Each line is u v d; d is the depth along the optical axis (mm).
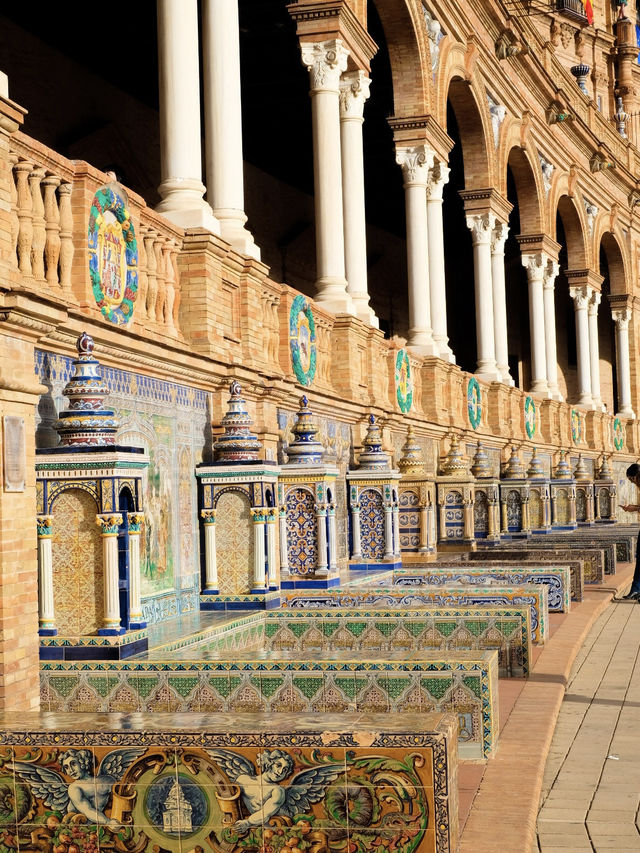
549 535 21500
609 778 6090
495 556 15266
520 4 26344
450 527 17000
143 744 4152
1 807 4215
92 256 7277
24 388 6066
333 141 14055
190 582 8953
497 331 23406
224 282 9852
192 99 9883
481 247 22359
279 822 4070
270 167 24891
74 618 6660
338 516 13461
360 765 4047
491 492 18797
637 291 37594
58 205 7055
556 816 5398
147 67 17859
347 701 6160
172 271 9055
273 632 8742
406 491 15375
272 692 6230
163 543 8477
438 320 18969
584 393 32188
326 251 14156
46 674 6426
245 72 19828
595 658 10203
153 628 7984
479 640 8617
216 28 10875
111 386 7672
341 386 13961
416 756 4020
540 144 26875
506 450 23594
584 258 31703
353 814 4043
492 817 5055
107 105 18172
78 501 6684
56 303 6387
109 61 17609
